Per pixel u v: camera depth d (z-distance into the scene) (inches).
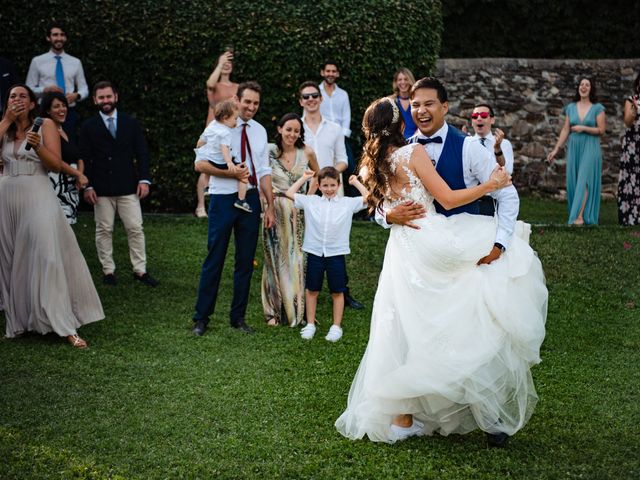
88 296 243.1
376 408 168.4
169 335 243.9
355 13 399.5
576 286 299.0
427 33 412.8
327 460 163.0
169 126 404.5
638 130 394.6
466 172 167.9
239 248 250.4
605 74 521.0
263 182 254.4
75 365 214.5
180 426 178.1
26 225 229.8
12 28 387.5
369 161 171.2
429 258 162.2
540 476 156.2
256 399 195.5
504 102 517.0
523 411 163.9
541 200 515.2
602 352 237.0
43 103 271.7
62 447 166.1
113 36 391.9
